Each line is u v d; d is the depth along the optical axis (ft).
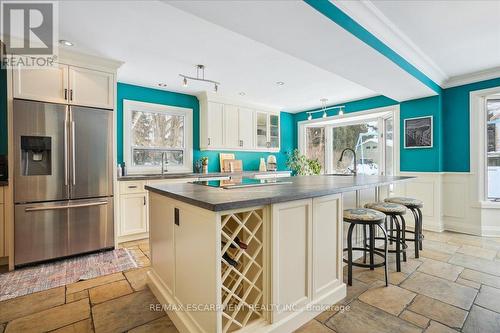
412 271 7.86
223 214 4.37
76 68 8.98
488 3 6.39
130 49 8.80
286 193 5.13
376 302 6.17
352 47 7.21
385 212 7.80
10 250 8.00
